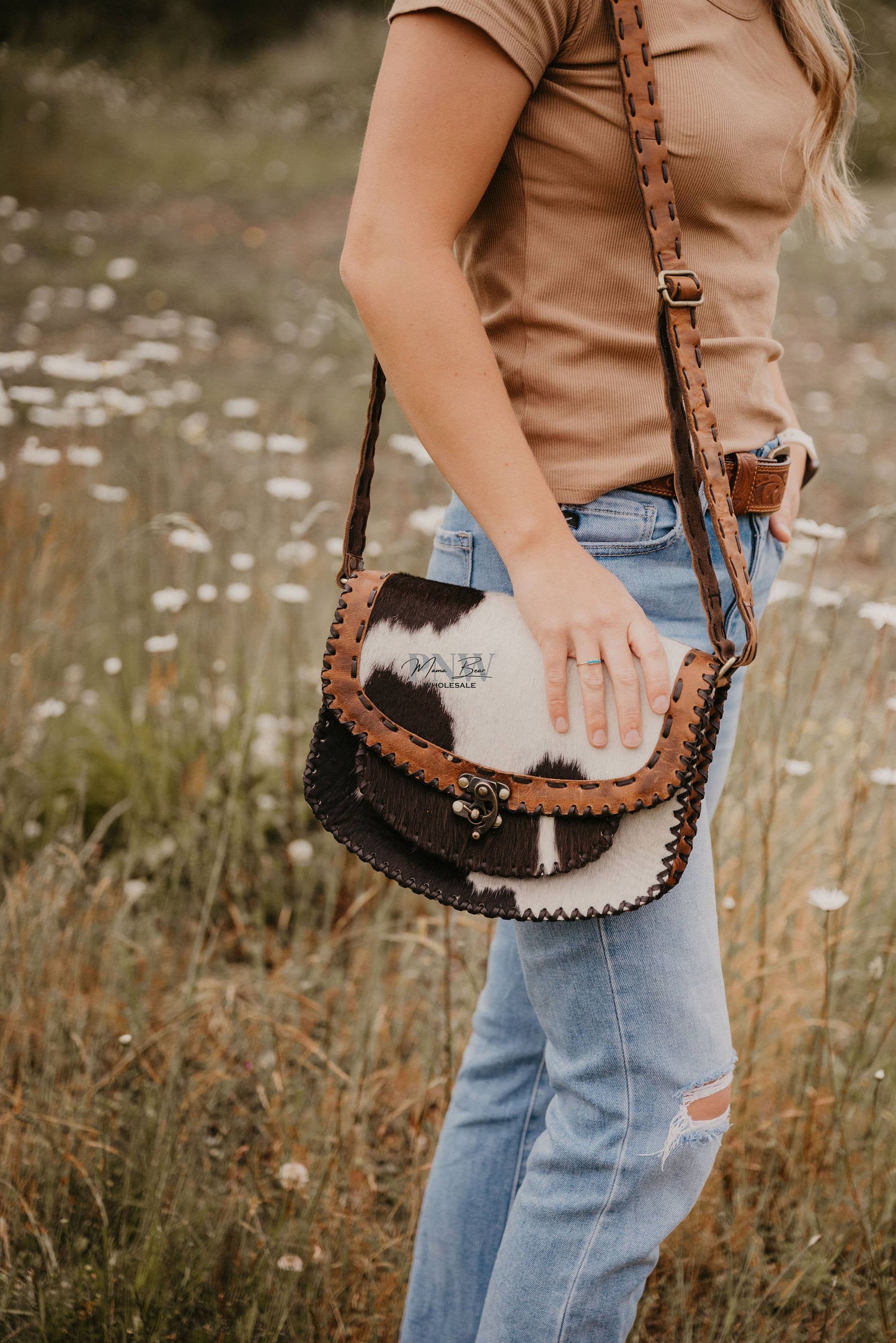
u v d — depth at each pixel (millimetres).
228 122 14586
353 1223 1691
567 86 1080
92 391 4922
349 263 1070
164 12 16891
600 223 1109
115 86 14578
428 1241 1429
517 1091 1409
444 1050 1990
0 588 2973
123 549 3240
